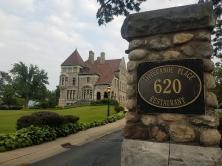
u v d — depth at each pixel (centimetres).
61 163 974
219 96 1645
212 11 427
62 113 3316
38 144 1338
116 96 7150
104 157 1052
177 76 433
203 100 412
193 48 431
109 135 1756
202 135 402
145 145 433
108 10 1137
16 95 8000
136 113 455
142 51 466
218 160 388
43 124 1512
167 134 424
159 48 454
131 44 480
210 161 389
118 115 2891
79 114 3145
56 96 8781
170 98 432
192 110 415
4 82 8294
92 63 7588
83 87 7144
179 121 421
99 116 2875
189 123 414
